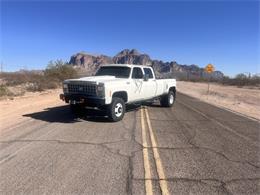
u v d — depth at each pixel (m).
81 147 7.20
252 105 19.53
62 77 37.03
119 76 12.18
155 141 7.95
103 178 5.25
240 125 10.78
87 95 10.58
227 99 23.59
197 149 7.28
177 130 9.50
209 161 6.35
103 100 10.23
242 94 29.91
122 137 8.31
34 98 18.70
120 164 6.00
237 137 8.74
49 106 14.80
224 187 5.01
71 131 8.96
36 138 8.01
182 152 6.98
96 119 11.22
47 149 6.97
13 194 4.59
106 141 7.83
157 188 4.89
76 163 6.01
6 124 9.94
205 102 19.75
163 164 6.07
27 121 10.53
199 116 12.75
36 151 6.80
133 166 5.91
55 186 4.89
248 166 6.11
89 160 6.21
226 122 11.36
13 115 11.81
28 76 36.78
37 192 4.67
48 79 34.47
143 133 8.90
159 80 14.24
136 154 6.71
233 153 7.02
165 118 11.91
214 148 7.41
